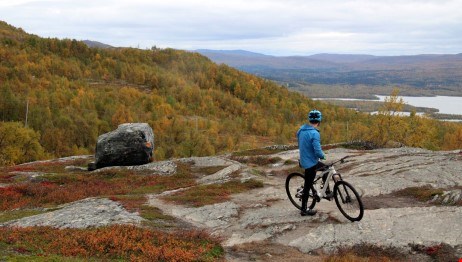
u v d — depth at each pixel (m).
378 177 19.41
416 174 19.16
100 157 35.12
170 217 15.04
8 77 199.50
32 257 9.72
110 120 150.88
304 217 13.66
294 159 30.03
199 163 32.44
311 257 10.89
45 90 178.00
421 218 12.66
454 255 10.16
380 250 10.93
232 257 10.96
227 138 132.50
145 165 33.28
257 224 13.45
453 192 14.74
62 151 115.69
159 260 10.23
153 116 157.25
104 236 11.59
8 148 75.62
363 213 13.05
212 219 14.66
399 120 65.31
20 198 23.81
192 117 189.25
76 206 17.44
